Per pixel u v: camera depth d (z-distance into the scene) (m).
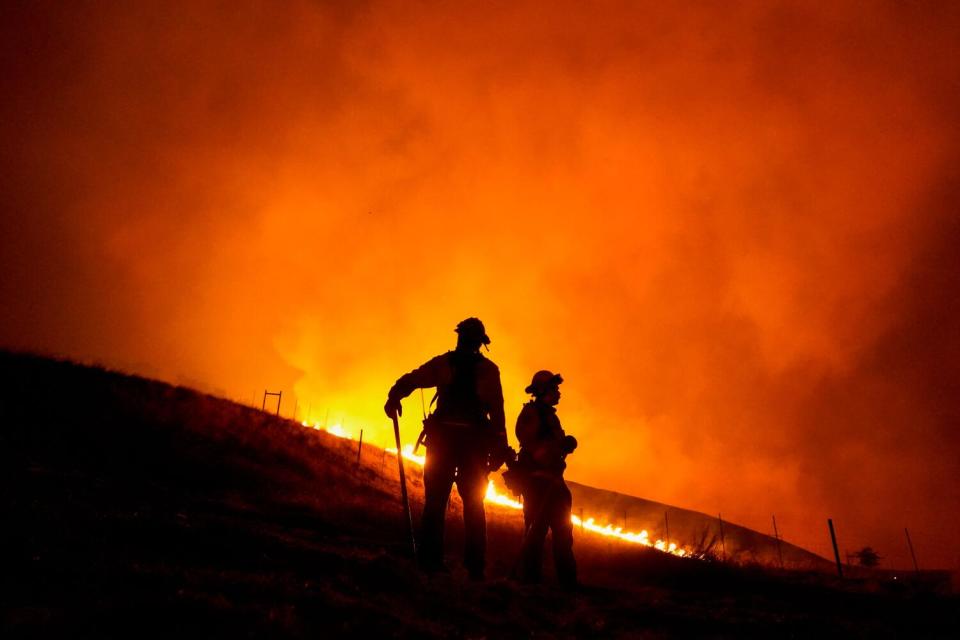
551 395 6.40
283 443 15.29
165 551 3.81
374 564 4.11
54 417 12.17
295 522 7.78
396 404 5.18
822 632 4.44
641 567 8.72
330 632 2.71
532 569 5.89
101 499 5.71
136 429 12.84
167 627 2.42
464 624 3.44
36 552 3.19
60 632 2.23
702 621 4.51
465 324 5.29
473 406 5.02
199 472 11.27
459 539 9.11
